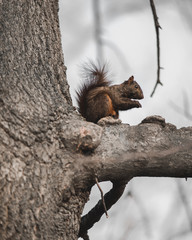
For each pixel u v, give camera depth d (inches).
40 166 227.9
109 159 237.6
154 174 246.4
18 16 269.1
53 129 237.5
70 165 233.3
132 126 250.2
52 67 265.4
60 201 227.9
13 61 250.7
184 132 248.8
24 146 228.8
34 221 219.0
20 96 239.9
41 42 269.9
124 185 261.0
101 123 248.4
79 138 235.6
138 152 240.1
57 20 297.6
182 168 243.0
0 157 223.3
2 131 228.4
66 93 266.7
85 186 239.5
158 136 244.7
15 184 220.5
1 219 214.1
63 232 227.3
